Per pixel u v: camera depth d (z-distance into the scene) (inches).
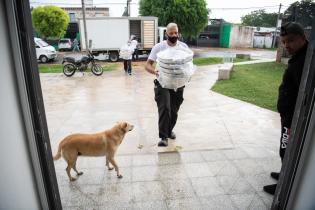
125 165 141.3
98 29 743.1
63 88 372.2
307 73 72.6
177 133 189.0
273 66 557.9
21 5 62.7
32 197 78.6
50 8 1069.8
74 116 240.1
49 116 240.2
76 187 121.7
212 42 1451.8
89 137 122.6
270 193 115.7
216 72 516.7
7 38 63.6
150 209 106.4
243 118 224.8
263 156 150.7
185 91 335.3
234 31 1401.3
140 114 243.0
